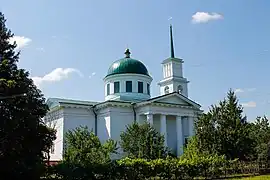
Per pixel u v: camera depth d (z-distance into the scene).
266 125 47.34
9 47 30.94
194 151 33.69
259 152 37.16
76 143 29.20
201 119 34.34
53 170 27.03
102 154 28.75
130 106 46.94
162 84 59.31
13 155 25.53
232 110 33.88
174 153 48.44
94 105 46.91
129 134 38.28
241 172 33.59
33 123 26.08
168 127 49.94
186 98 48.94
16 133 25.16
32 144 26.33
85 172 26.94
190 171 30.50
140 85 53.62
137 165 28.62
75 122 45.41
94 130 46.81
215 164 31.47
